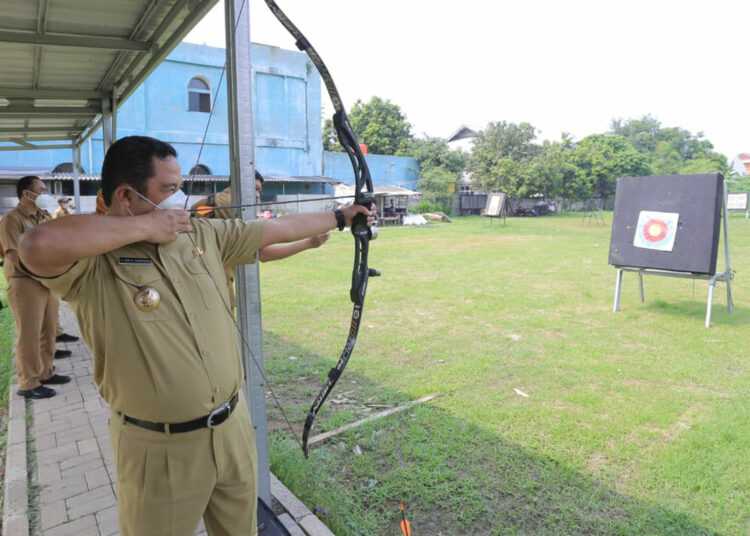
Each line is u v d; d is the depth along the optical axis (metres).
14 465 2.74
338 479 2.68
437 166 30.67
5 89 4.57
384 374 4.22
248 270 2.20
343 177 26.22
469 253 12.53
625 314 6.21
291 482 2.62
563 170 33.91
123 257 1.29
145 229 1.22
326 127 34.12
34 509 2.40
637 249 6.20
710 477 2.63
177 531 1.38
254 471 1.53
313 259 11.51
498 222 25.12
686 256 5.80
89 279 1.26
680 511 2.37
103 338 1.29
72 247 1.12
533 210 32.62
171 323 1.30
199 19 2.77
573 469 2.73
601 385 3.93
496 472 2.72
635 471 2.72
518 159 32.59
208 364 1.35
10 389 3.79
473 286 8.13
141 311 1.27
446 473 2.68
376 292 7.65
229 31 2.08
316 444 3.05
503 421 3.32
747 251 12.25
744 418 3.31
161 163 1.30
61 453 2.90
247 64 2.11
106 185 1.33
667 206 6.01
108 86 4.82
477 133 34.09
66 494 2.52
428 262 10.93
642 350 4.81
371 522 2.30
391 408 3.57
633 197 6.34
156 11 3.00
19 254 1.15
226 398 1.40
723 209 5.78
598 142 40.22
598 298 7.16
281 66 21.67
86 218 1.17
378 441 3.06
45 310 3.79
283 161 22.28
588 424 3.27
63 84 4.70
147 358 1.28
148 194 1.31
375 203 1.72
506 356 4.68
